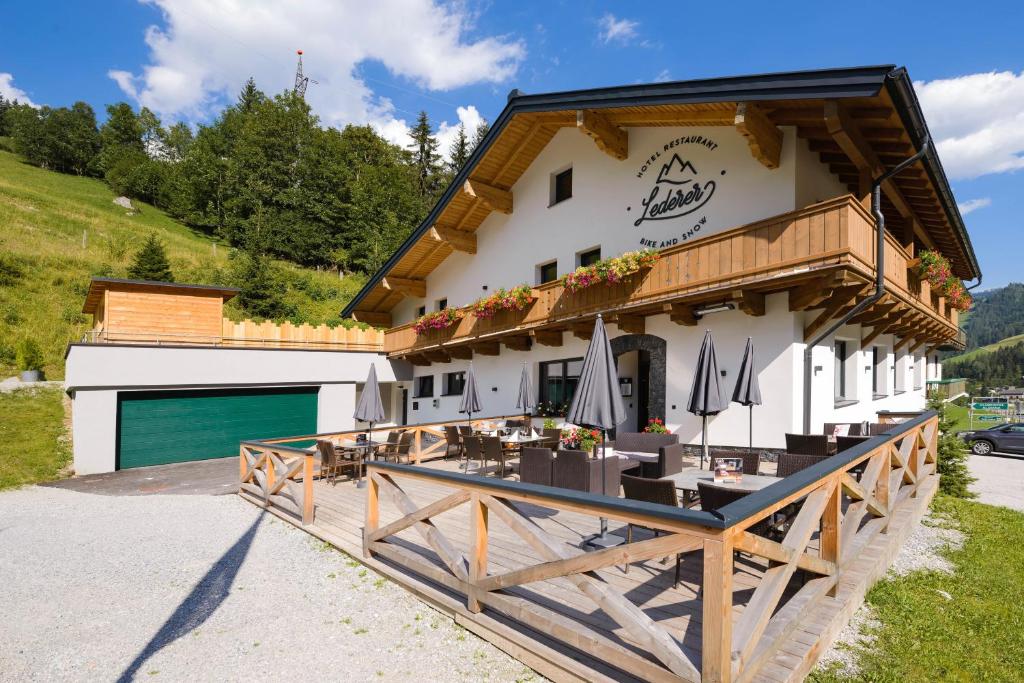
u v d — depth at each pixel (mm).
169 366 14961
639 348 11453
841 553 4227
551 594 4059
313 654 3793
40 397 17031
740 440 9586
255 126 52500
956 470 9172
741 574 4414
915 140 8055
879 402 12773
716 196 10180
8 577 5656
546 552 3367
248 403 16547
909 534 6352
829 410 9773
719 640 2404
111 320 15344
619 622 2920
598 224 12516
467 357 17125
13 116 75750
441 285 18250
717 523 2398
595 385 5469
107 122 70812
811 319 9258
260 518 7852
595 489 6055
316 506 7840
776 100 7871
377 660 3670
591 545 5145
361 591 4879
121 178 55469
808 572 3854
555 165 13859
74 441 13438
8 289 25906
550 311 12273
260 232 43156
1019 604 4508
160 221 48844
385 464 5137
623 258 10297
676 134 10953
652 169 11383
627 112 10648
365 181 49406
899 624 3963
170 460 15070
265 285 33125
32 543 7039
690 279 9352
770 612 2783
